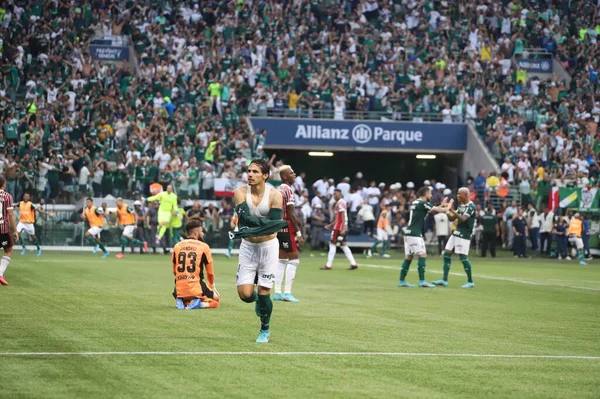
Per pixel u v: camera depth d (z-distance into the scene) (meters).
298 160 67.62
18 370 12.38
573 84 70.25
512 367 13.67
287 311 20.80
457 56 69.56
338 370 13.00
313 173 67.81
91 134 54.94
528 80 71.56
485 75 68.19
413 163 69.06
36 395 10.84
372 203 58.03
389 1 72.06
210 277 20.89
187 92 61.03
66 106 57.50
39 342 14.84
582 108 68.00
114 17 65.31
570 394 11.72
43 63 60.47
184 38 65.00
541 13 74.81
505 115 65.75
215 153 56.38
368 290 27.73
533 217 57.34
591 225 57.31
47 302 21.12
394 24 70.31
